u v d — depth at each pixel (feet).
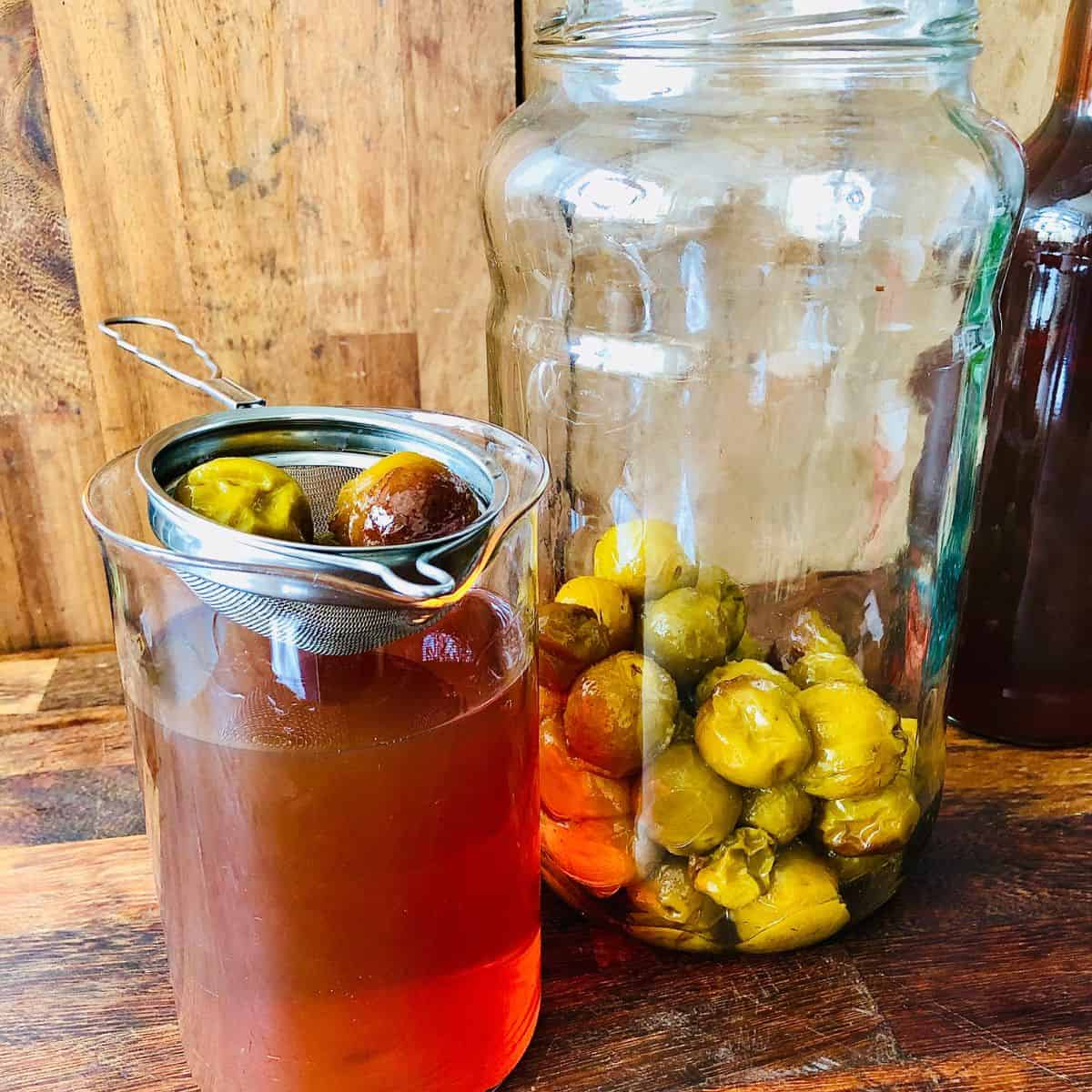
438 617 0.82
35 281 1.42
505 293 1.20
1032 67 1.48
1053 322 1.21
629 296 1.11
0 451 1.50
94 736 1.42
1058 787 1.31
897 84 1.05
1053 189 1.20
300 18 1.34
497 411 1.26
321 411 0.95
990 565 1.33
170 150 1.38
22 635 1.61
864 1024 1.01
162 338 1.47
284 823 0.79
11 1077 0.97
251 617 0.78
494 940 0.91
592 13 1.03
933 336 1.10
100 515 0.84
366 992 0.85
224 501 0.82
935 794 1.16
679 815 0.97
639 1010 1.03
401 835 0.82
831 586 1.19
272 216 1.43
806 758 0.96
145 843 1.24
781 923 1.02
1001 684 1.36
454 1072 0.91
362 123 1.40
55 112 1.34
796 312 1.10
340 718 0.80
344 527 0.84
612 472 1.15
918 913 1.14
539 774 1.01
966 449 1.13
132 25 1.32
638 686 0.98
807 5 1.01
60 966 1.09
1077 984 1.05
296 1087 0.88
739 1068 0.97
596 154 1.07
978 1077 0.97
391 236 1.46
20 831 1.26
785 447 1.14
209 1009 0.88
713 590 1.04
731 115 1.06
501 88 1.42
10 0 1.29
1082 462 1.24
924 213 1.04
